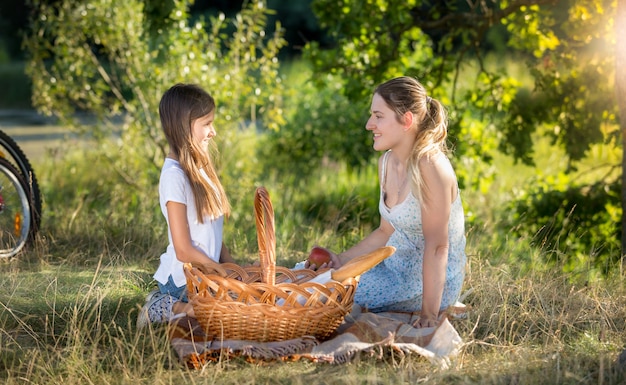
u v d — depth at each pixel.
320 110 13.03
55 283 5.27
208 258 4.46
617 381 3.88
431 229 4.36
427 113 4.43
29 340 4.54
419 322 4.38
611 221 8.15
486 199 10.89
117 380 4.01
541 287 5.24
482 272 5.48
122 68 10.03
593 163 13.22
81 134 10.56
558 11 7.92
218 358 4.13
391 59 8.73
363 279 4.67
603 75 8.16
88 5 9.74
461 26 8.64
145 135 9.94
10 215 6.23
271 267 4.13
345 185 11.99
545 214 8.30
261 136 13.35
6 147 6.27
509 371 4.02
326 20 8.79
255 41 10.14
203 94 4.56
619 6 5.94
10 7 28.27
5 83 24.02
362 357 4.17
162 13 7.20
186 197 4.49
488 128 9.09
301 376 3.94
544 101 8.64
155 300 4.66
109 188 9.98
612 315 4.88
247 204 9.90
